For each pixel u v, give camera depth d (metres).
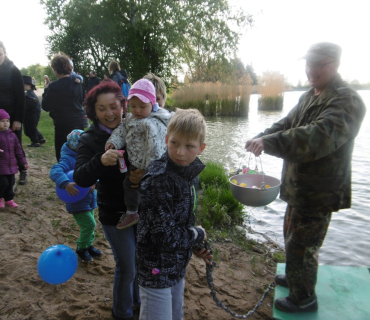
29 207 4.58
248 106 20.45
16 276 3.00
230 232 4.62
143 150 2.18
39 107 8.78
